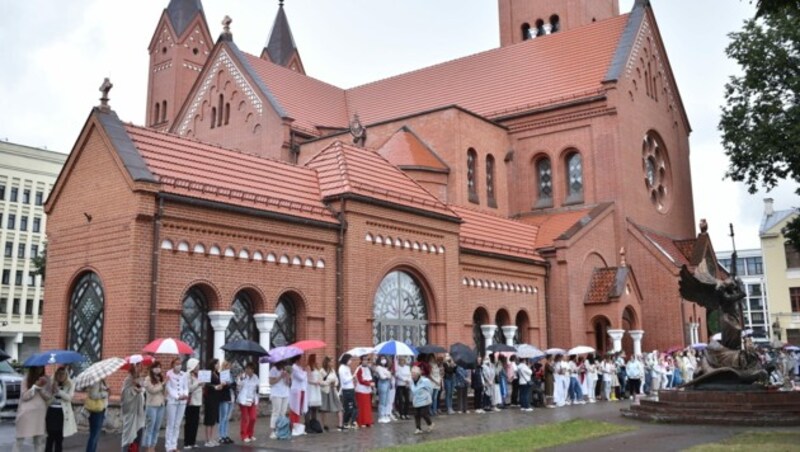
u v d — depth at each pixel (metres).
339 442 17.84
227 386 17.95
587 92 45.38
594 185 44.16
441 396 28.05
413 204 29.34
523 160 47.22
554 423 21.52
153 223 20.83
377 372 23.06
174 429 16.53
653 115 48.50
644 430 19.56
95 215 21.78
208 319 22.42
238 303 23.42
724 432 18.77
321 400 20.25
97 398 15.62
